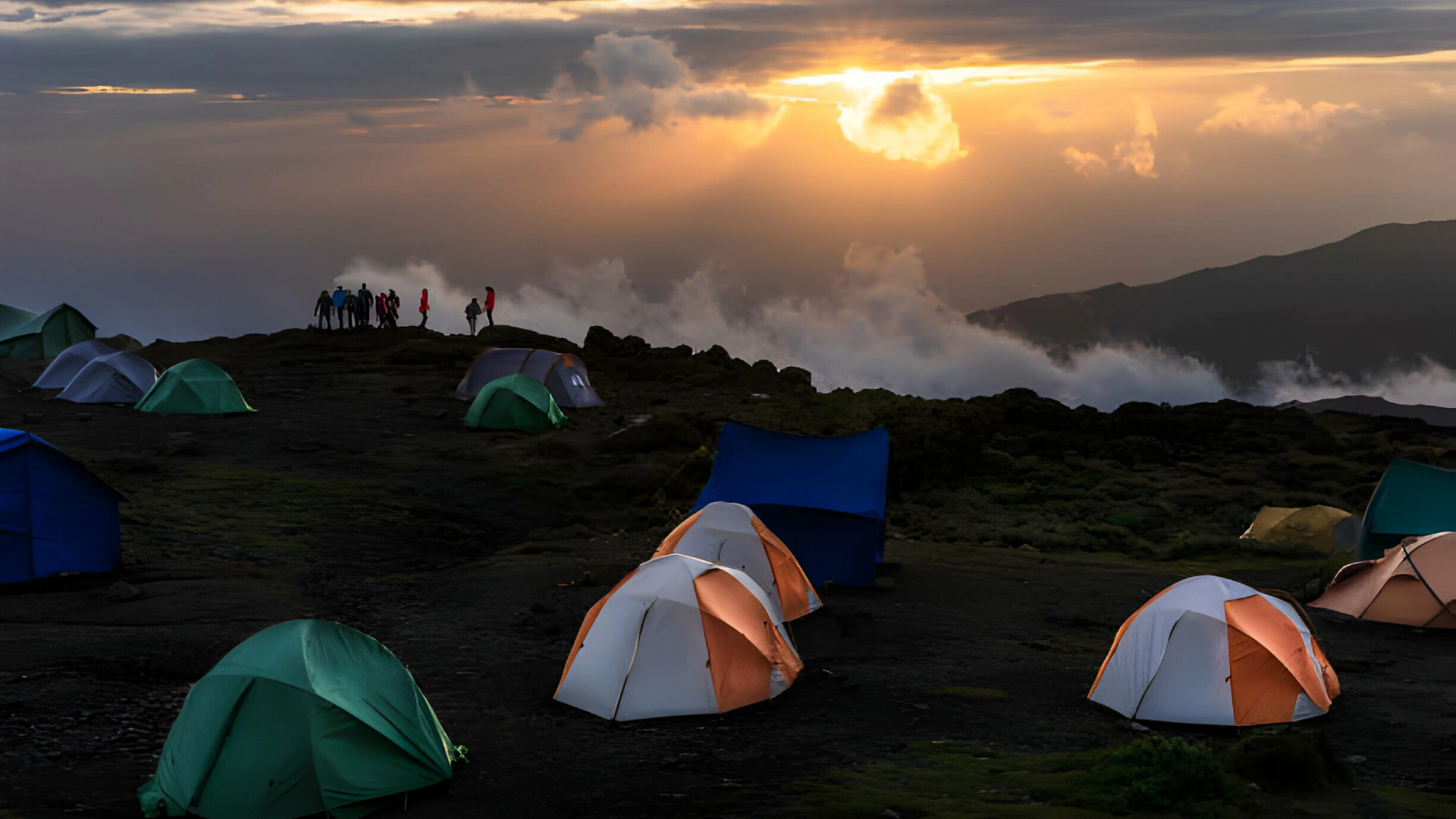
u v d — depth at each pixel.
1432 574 21.78
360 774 10.78
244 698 10.78
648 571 15.55
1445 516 25.66
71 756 11.73
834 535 23.59
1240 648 14.98
